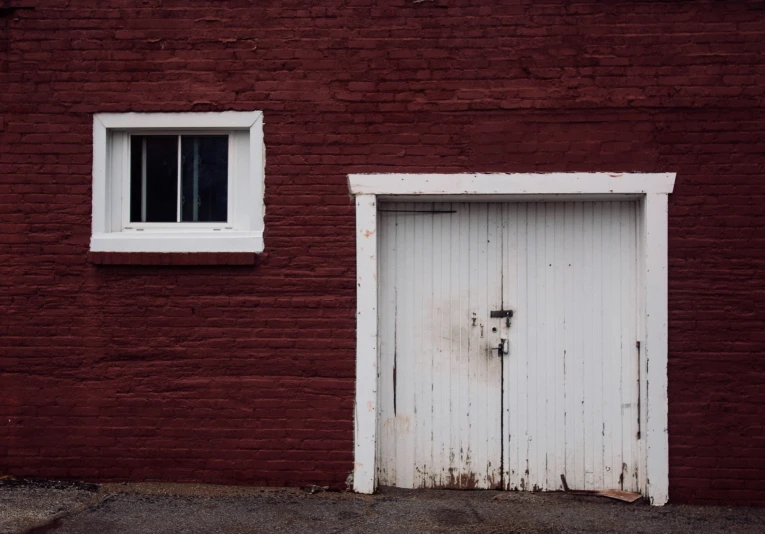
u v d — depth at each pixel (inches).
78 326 234.5
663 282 226.8
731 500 225.8
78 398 234.8
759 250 226.5
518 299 237.6
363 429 230.8
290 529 203.9
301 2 234.2
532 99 230.5
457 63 231.9
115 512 212.4
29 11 236.1
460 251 238.7
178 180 241.9
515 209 238.5
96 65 235.8
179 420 234.1
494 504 224.8
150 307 234.4
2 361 234.8
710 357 226.5
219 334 233.5
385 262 238.5
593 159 229.5
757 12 228.2
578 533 204.5
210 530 202.4
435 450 237.8
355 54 233.3
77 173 235.3
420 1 232.5
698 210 227.5
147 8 235.6
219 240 232.5
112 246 233.1
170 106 234.5
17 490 225.9
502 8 231.6
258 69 234.4
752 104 227.6
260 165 233.6
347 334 232.1
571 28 230.7
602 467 235.1
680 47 229.1
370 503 223.1
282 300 232.8
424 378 238.1
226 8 235.0
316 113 233.5
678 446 227.0
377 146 232.2
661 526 209.8
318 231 232.7
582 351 236.2
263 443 233.1
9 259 235.0
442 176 230.4
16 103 235.8
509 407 237.5
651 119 229.0
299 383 232.5
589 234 237.0
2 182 235.6
